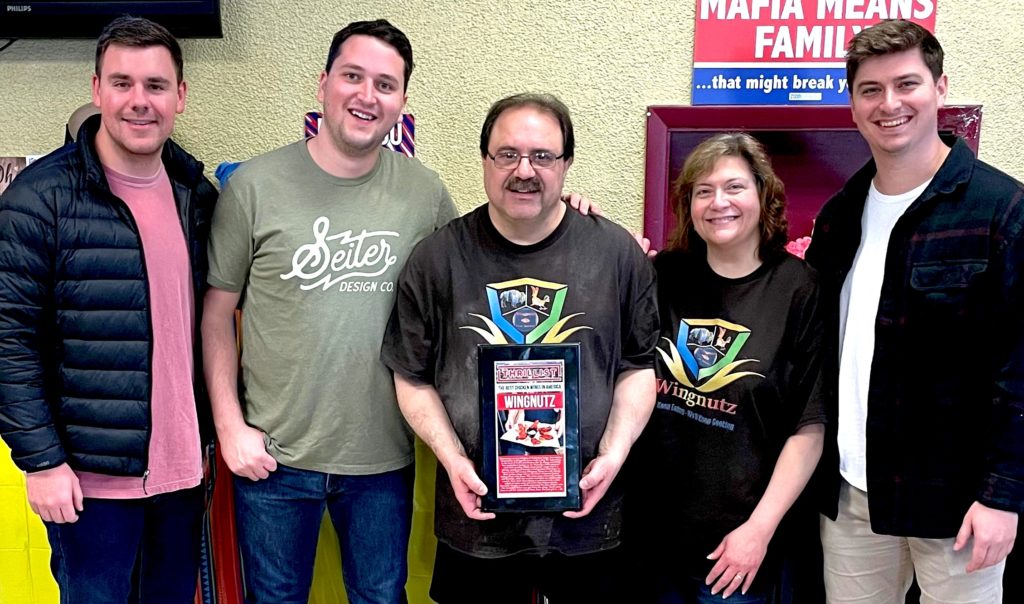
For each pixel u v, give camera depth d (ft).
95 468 4.74
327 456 5.06
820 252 5.30
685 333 5.06
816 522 5.50
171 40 4.73
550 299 4.75
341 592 6.04
